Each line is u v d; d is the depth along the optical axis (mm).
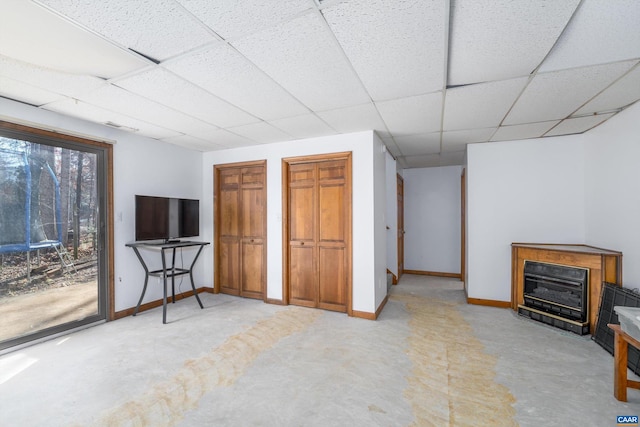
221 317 3607
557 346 2809
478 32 1619
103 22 1521
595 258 3012
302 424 1771
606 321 2797
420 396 2039
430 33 1625
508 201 4039
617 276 2914
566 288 3281
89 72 2078
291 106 2746
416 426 1747
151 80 2217
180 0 1349
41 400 1994
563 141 3777
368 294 3572
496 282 4086
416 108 2791
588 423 1771
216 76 2146
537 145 3896
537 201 3902
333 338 2996
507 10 1441
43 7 1391
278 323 3404
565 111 2859
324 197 3898
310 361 2523
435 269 6277
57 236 3084
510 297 4004
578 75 2109
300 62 1953
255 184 4383
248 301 4281
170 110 2855
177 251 4375
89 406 1934
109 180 3461
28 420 1798
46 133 2895
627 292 2594
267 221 4238
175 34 1632
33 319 2891
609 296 2820
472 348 2770
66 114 2980
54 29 1574
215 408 1916
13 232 2783
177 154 4367
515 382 2205
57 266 3080
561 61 1937
